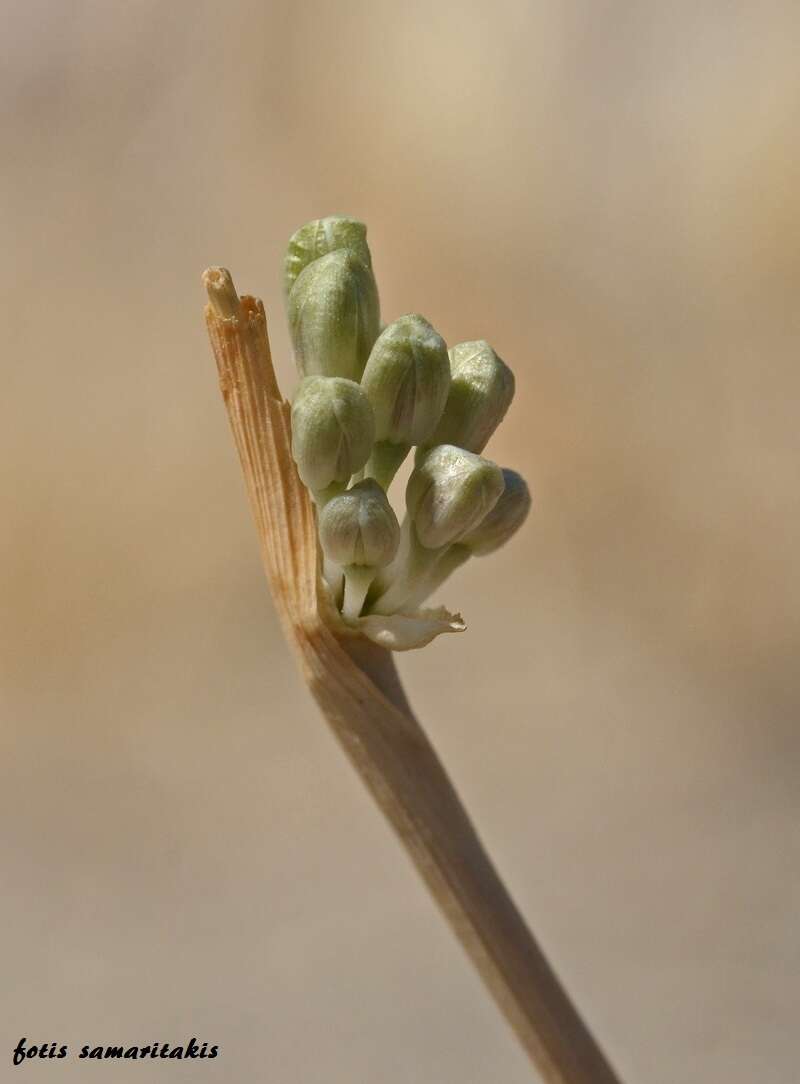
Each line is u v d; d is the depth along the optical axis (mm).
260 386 96
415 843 94
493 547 100
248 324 96
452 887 93
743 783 278
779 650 294
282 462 96
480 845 94
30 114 371
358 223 102
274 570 96
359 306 99
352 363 99
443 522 96
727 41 333
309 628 95
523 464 328
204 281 96
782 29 327
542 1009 92
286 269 102
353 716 94
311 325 99
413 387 97
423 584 97
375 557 95
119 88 370
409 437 98
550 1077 92
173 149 368
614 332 330
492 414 100
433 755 94
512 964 92
